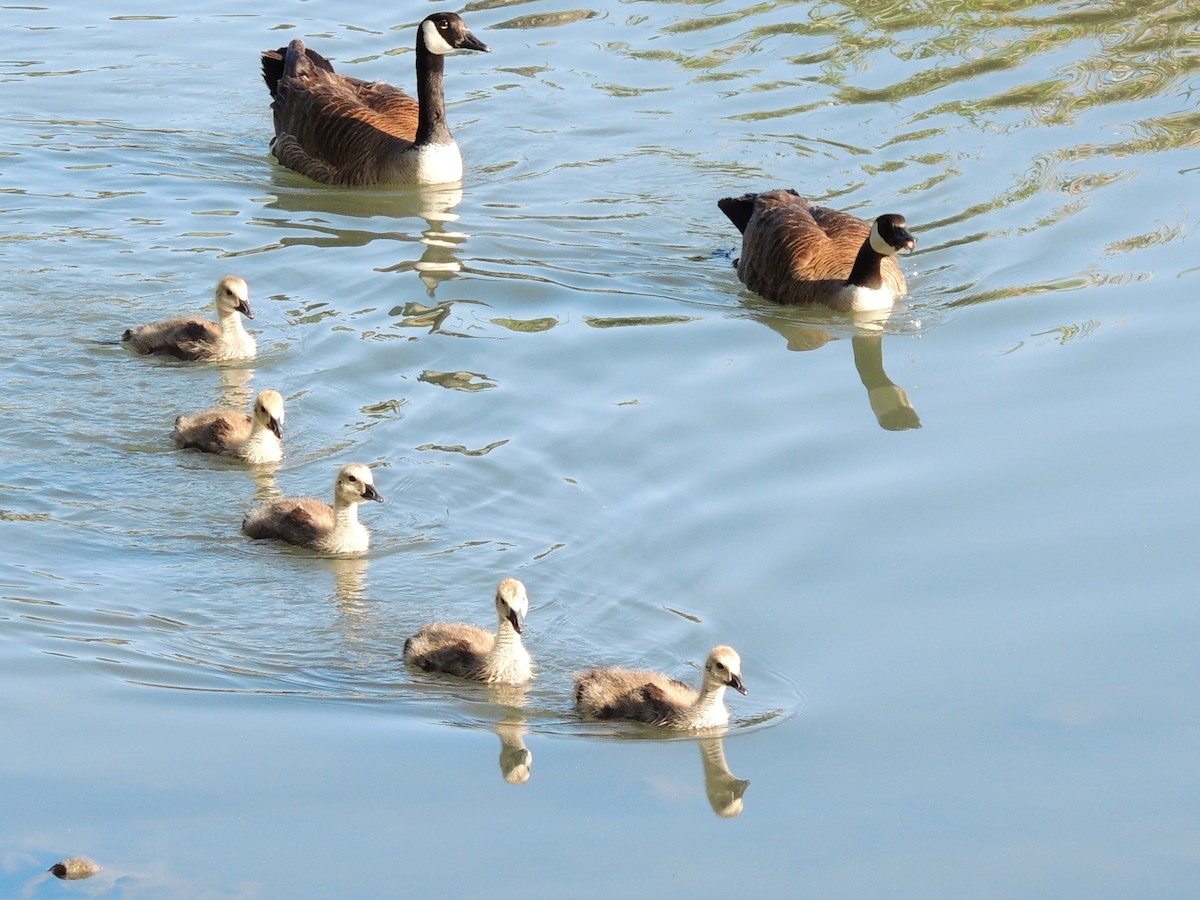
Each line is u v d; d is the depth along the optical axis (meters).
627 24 28.95
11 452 16.55
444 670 13.23
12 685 12.78
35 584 14.29
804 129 24.72
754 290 20.73
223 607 14.08
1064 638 13.30
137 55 28.44
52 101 26.50
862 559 14.47
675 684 12.85
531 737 12.43
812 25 28.36
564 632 13.72
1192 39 26.89
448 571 14.60
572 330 19.23
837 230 20.95
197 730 12.33
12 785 11.56
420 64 23.55
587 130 25.17
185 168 24.38
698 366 18.33
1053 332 18.70
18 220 22.16
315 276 20.70
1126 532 14.66
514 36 28.75
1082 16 28.06
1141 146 23.44
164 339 18.52
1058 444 16.23
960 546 14.59
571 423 16.94
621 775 11.95
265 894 10.46
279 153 24.88
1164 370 17.56
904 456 16.14
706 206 22.94
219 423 16.69
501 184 23.73
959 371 18.03
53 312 19.55
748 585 14.17
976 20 28.06
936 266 20.73
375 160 23.77
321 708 12.70
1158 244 20.67
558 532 15.10
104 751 12.02
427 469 16.16
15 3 30.86
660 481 15.81
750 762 12.08
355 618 13.96
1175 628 13.36
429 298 20.08
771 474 15.89
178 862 10.75
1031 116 24.61
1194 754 11.94
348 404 17.53
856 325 19.45
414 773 11.88
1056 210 21.78
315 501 15.41
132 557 14.84
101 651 13.32
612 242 21.94
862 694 12.75
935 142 24.02
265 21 30.02
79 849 10.89
